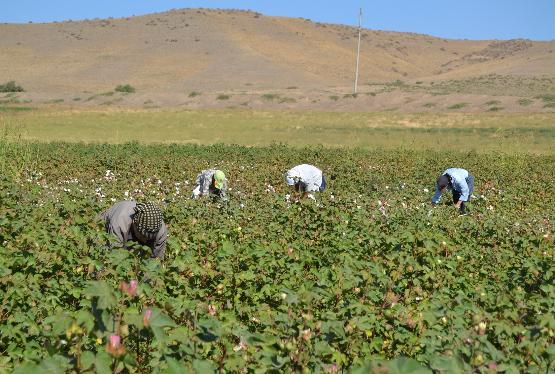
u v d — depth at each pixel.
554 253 9.77
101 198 12.38
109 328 3.07
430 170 24.62
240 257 7.45
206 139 42.09
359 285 6.29
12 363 4.40
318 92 83.94
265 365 3.85
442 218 12.62
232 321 4.76
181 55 133.00
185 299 5.53
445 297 6.66
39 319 5.31
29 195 11.36
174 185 16.48
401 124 54.22
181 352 3.60
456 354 3.84
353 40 174.88
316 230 10.41
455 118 56.47
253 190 16.78
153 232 6.72
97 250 6.82
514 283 7.89
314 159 26.84
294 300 4.62
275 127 51.38
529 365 4.33
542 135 47.03
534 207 16.73
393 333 5.16
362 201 14.09
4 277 5.67
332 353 4.13
